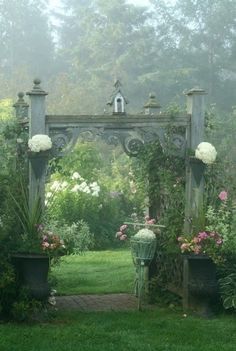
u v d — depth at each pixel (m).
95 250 14.17
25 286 6.59
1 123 7.33
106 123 7.19
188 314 7.03
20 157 7.24
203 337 5.96
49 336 5.89
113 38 34.19
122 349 5.47
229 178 7.43
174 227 7.42
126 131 7.30
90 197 14.68
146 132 7.32
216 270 7.10
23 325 6.40
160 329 6.26
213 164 7.36
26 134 7.29
